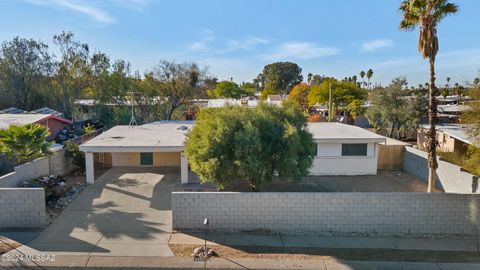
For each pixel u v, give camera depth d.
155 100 40.00
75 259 9.49
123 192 15.91
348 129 23.16
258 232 11.55
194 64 42.00
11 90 39.22
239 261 9.51
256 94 105.00
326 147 19.89
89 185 16.98
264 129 13.31
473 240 11.27
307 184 17.88
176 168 20.89
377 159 20.78
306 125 14.99
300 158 13.80
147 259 9.55
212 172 12.68
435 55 14.37
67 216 12.82
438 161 17.56
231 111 13.73
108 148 17.02
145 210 13.55
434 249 10.52
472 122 13.02
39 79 40.28
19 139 14.63
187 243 10.66
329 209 11.62
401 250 10.42
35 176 15.92
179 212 11.61
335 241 11.02
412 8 14.30
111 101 39.25
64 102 40.09
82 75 39.91
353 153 20.06
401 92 31.16
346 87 45.66
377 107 32.22
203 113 14.91
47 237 10.94
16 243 10.47
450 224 11.60
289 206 11.65
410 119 30.39
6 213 11.59
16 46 39.56
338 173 20.09
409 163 20.66
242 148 12.58
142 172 19.84
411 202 11.55
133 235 11.19
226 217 11.66
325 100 45.19
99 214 13.05
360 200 11.58
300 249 10.36
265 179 13.50
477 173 13.94
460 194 11.48
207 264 9.30
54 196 14.66
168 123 27.44
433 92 14.57
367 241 11.06
